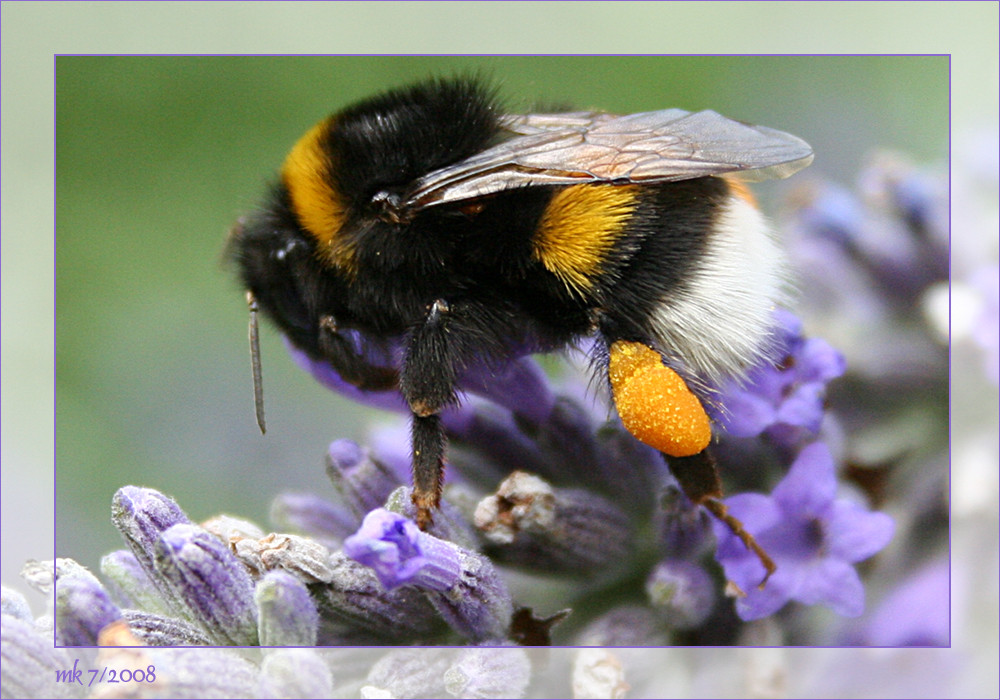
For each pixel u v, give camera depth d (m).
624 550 0.08
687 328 0.08
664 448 0.08
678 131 0.08
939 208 0.09
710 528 0.08
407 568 0.08
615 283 0.08
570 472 0.09
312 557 0.08
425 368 0.08
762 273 0.08
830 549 0.08
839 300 0.09
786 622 0.08
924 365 0.09
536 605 0.08
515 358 0.09
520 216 0.08
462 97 0.09
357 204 0.08
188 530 0.08
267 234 0.09
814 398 0.08
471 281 0.09
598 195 0.08
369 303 0.09
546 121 0.09
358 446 0.09
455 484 0.09
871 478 0.08
